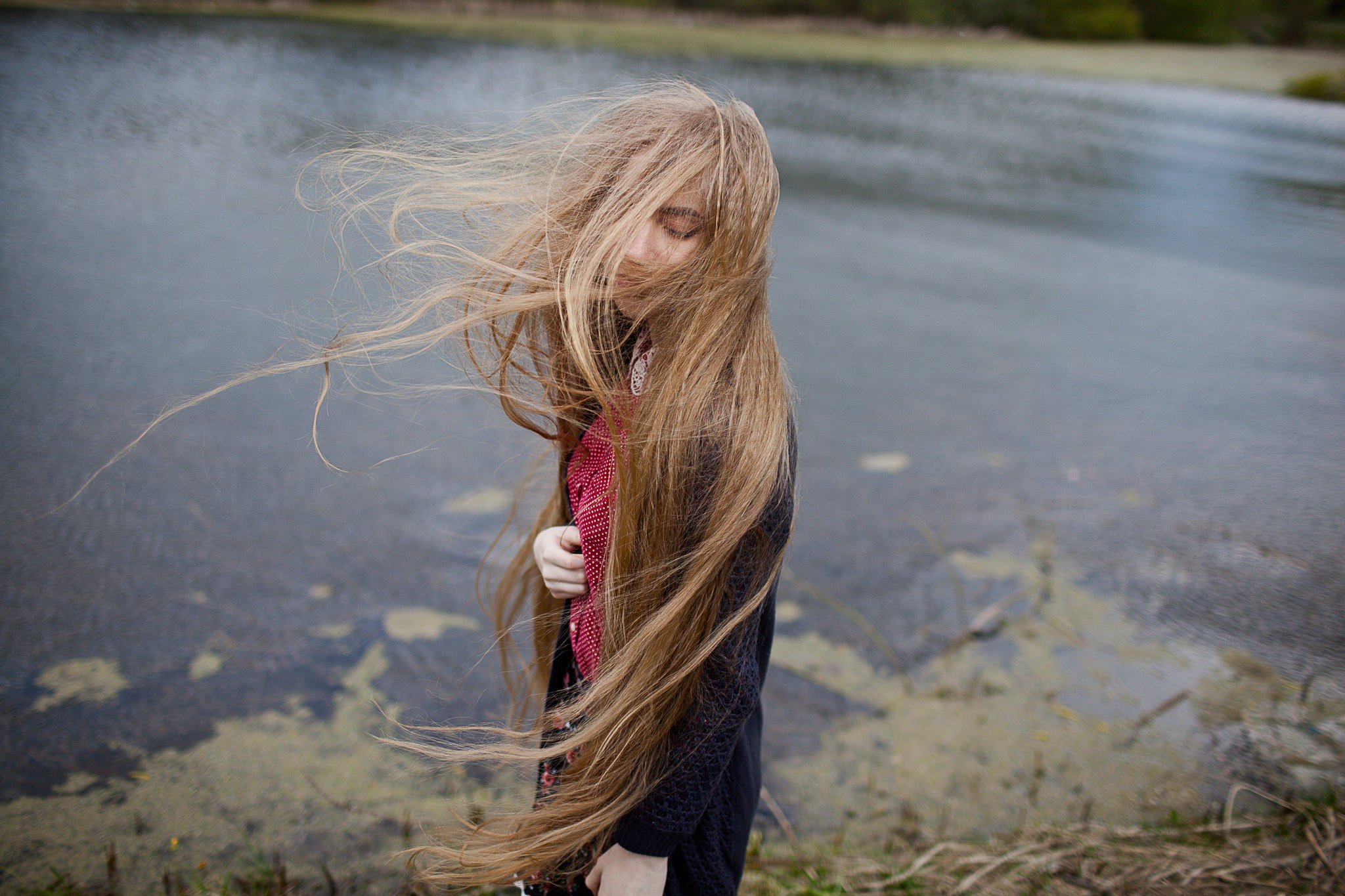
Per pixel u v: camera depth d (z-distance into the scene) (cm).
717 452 108
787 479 112
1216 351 553
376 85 980
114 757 217
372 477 342
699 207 109
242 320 445
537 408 130
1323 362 550
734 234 108
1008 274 668
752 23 2109
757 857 201
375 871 191
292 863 193
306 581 284
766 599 121
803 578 308
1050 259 714
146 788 209
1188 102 1509
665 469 109
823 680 262
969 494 369
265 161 700
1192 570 328
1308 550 346
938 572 317
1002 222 805
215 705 235
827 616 290
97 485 319
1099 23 2362
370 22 1503
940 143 1081
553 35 1534
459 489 339
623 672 111
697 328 108
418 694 244
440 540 309
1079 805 223
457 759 128
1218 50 2333
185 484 327
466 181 124
